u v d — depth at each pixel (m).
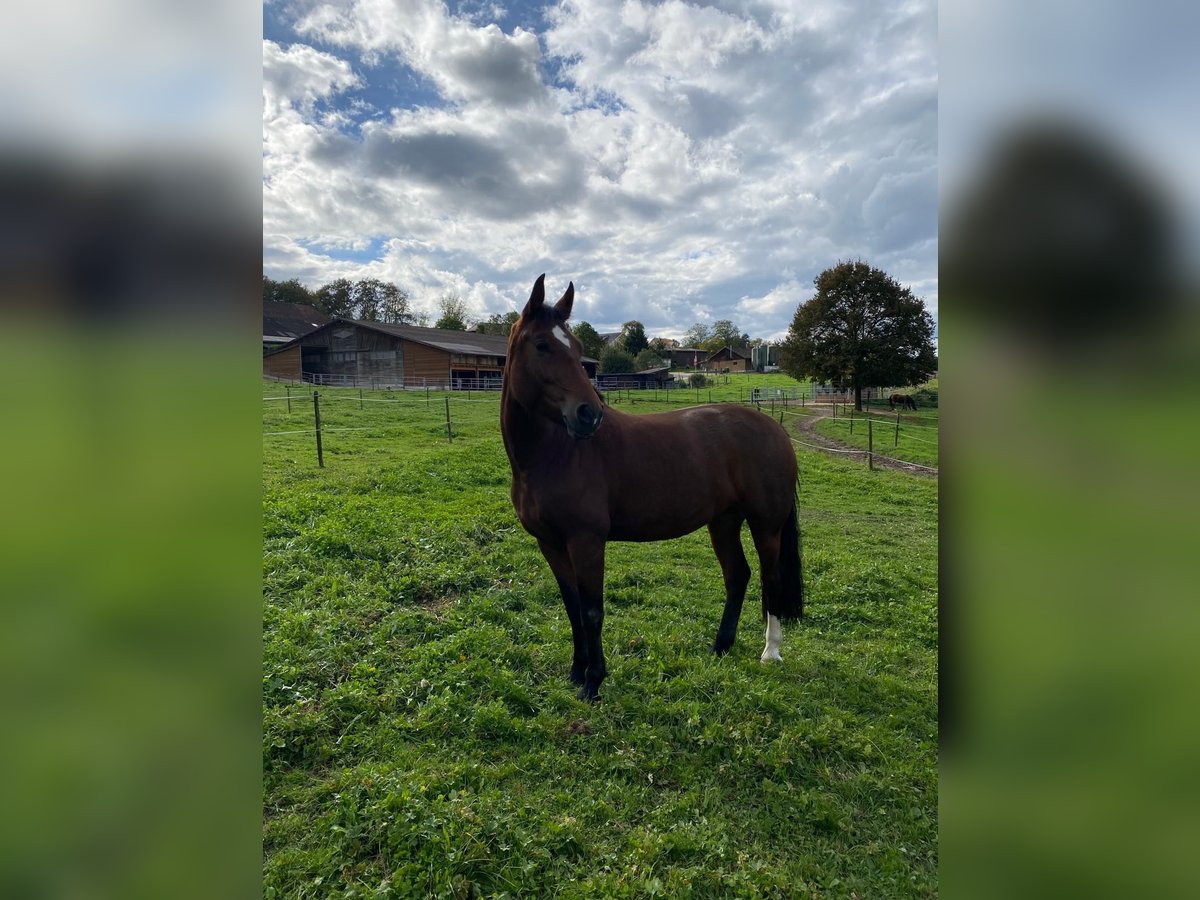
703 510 4.10
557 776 2.94
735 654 4.34
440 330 45.22
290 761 2.96
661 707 3.49
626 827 2.63
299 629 3.97
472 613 4.55
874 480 13.29
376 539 5.78
